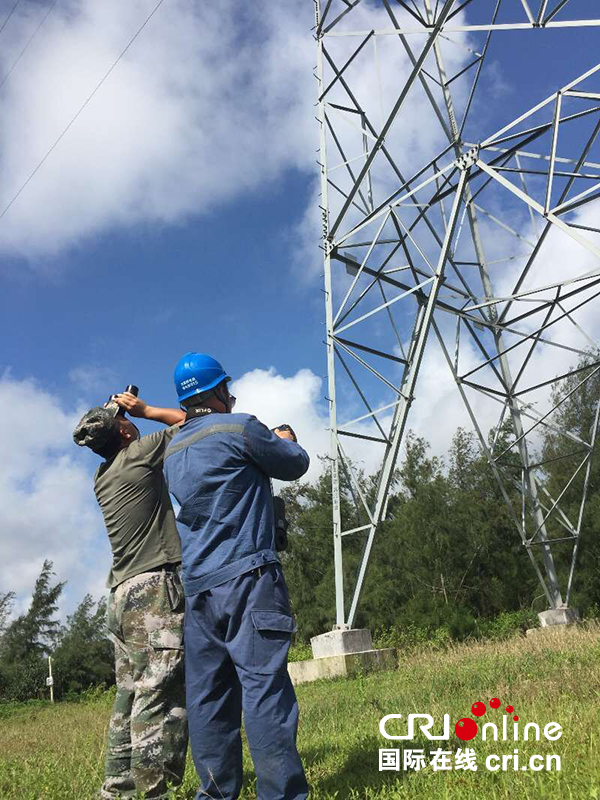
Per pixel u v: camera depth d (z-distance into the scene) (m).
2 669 50.78
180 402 3.36
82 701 32.94
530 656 7.42
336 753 4.04
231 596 2.82
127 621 3.63
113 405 4.10
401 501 33.38
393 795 2.88
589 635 9.19
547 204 12.25
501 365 17.64
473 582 29.33
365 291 15.02
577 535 16.80
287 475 3.14
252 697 2.70
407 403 14.13
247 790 3.51
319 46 15.86
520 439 17.48
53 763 4.82
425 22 14.25
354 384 14.37
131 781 3.71
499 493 30.92
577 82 11.95
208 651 2.95
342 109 15.77
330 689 9.87
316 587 33.25
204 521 2.97
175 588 3.70
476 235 17.98
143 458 3.84
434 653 12.05
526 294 14.83
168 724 3.49
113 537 3.79
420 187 14.23
